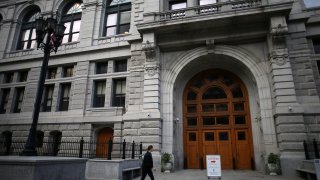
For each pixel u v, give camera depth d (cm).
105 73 2136
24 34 2636
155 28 1808
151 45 1814
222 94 1966
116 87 2088
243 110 1883
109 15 2333
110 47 2102
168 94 1838
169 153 1694
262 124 1598
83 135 1956
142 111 1775
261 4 1698
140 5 2127
